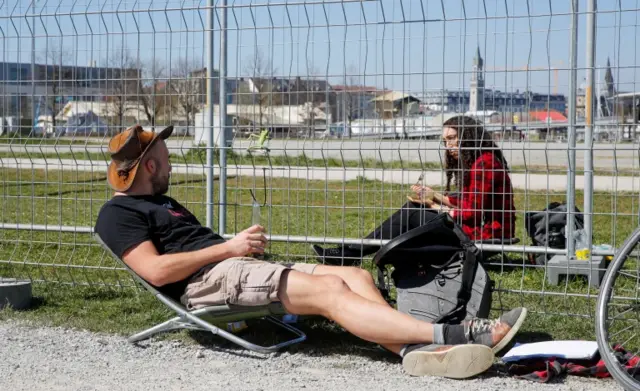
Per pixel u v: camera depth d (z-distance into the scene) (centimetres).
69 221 1010
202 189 810
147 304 594
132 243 491
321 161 681
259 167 641
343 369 455
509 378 437
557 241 702
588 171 587
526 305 582
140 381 433
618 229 919
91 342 505
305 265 503
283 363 466
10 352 482
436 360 434
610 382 428
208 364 465
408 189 710
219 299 478
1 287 574
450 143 622
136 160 502
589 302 570
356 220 999
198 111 653
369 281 489
